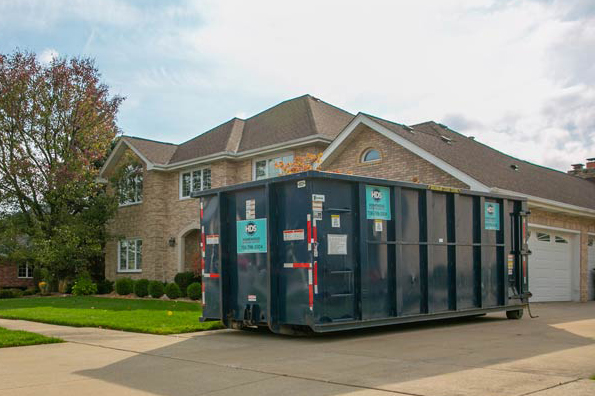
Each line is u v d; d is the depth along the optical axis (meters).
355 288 10.05
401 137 18.48
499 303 12.77
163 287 24.53
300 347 9.02
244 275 10.73
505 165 21.27
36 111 27.20
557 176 25.55
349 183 10.16
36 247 27.41
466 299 12.01
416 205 11.27
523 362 7.27
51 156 28.38
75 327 12.30
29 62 27.12
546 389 5.70
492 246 12.77
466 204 12.34
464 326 11.67
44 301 21.75
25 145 27.83
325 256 9.66
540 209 19.02
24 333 10.71
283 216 10.07
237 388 6.12
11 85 26.75
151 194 28.92
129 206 30.45
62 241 27.52
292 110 26.52
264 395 5.77
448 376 6.44
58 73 27.36
